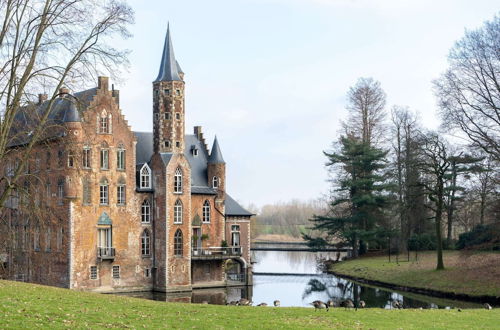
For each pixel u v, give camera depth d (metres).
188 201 73.00
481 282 58.28
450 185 86.94
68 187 66.00
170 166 71.88
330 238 96.94
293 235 182.88
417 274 68.00
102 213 68.62
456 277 62.31
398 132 92.00
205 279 75.44
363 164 91.06
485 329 30.05
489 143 55.22
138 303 35.69
